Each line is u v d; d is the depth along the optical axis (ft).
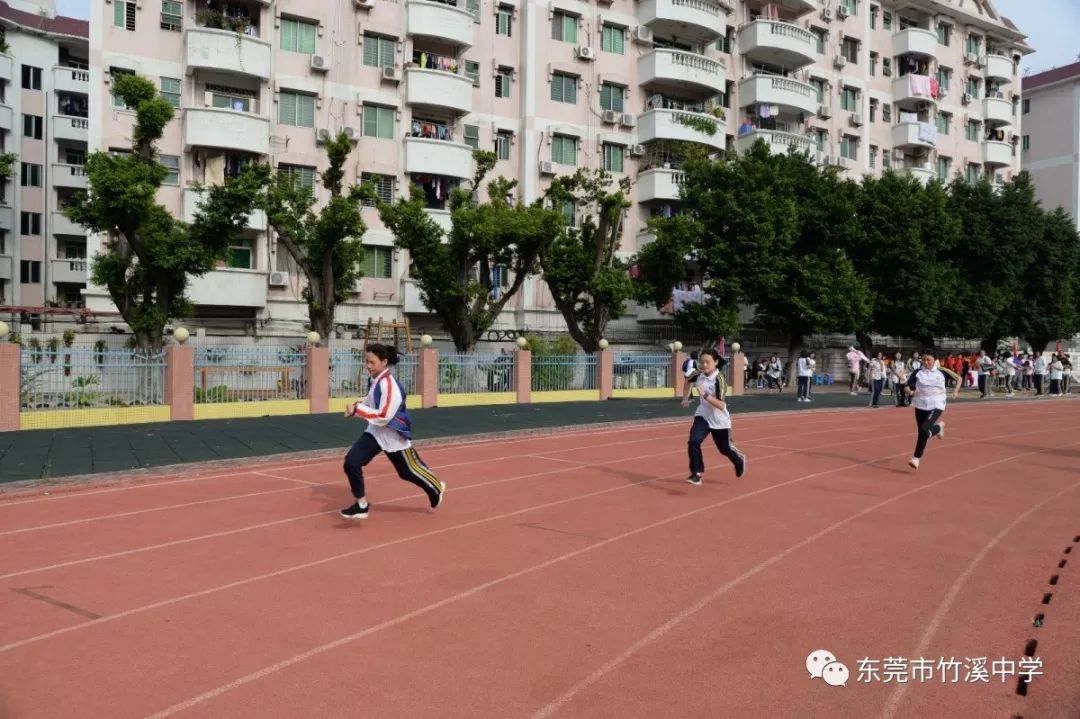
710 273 105.40
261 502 29.84
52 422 52.08
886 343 137.90
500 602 18.33
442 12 96.48
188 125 82.53
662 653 15.39
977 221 123.24
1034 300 132.16
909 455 43.68
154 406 56.39
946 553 22.75
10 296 112.88
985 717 12.91
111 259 65.82
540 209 77.87
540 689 13.82
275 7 89.30
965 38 152.56
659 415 65.41
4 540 23.95
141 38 82.99
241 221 66.64
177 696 13.53
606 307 88.79
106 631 16.48
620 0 112.98
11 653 15.35
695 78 113.19
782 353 125.08
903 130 139.85
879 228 112.88
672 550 22.94
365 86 94.27
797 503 29.94
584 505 29.40
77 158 119.96
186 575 20.36
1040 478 36.27
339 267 76.13
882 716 12.94
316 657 15.17
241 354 61.00
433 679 14.20
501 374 76.54
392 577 20.24
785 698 13.52
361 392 67.92
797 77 128.47
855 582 19.92
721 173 102.78
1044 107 174.09
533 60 105.29
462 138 100.83
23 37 115.65
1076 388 124.88
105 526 25.85
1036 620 17.24
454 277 78.84
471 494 31.55
